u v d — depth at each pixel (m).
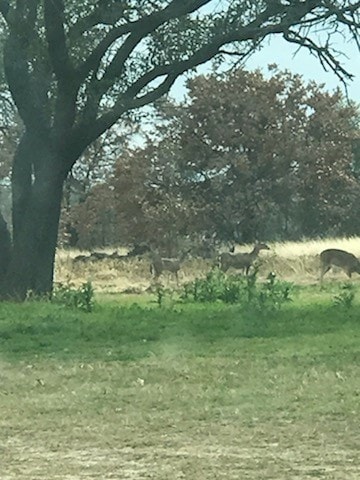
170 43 22.22
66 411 8.98
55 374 11.05
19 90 21.84
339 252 29.28
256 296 20.08
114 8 21.14
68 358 12.28
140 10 21.81
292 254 37.06
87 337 14.27
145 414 8.77
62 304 20.02
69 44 21.36
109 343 13.63
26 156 22.91
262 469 6.87
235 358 12.04
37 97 22.20
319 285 28.58
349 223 59.06
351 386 9.95
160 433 8.05
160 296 20.28
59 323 15.67
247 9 21.84
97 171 64.81
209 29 22.17
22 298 22.34
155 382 10.43
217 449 7.48
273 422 8.38
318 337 13.95
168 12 21.44
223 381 10.36
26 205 22.92
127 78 22.34
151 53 22.39
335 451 7.37
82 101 22.62
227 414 8.71
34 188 22.56
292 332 14.62
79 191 65.25
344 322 15.92
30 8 21.38
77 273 34.53
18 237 22.70
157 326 15.47
